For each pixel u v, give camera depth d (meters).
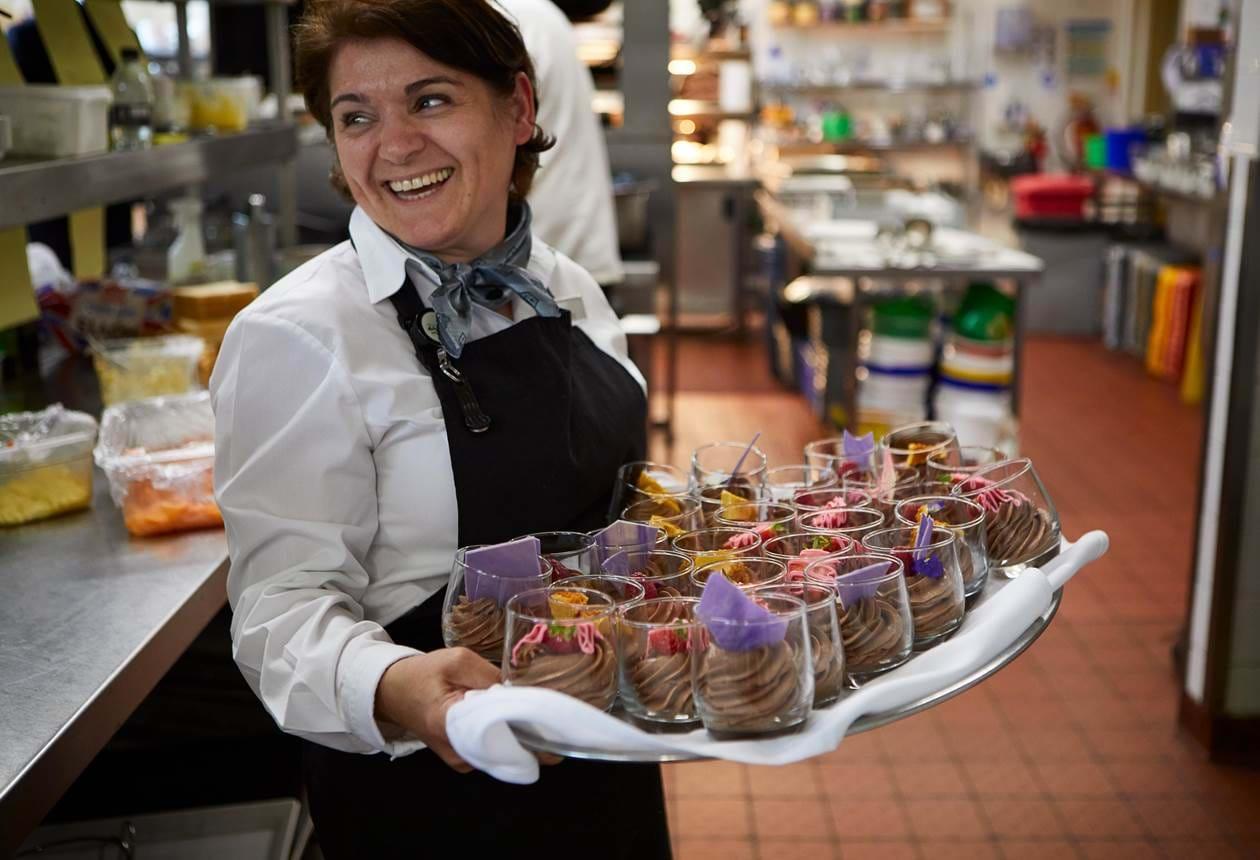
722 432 6.23
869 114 10.18
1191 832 2.89
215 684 2.36
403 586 1.50
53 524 2.05
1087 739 3.30
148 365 2.54
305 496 1.42
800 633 1.21
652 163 5.73
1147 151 8.02
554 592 1.35
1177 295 7.02
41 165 2.01
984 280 5.25
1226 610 3.11
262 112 3.73
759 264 8.95
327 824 1.58
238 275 3.35
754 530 1.56
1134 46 9.59
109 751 2.18
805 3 9.80
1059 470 5.53
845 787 3.11
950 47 9.98
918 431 1.86
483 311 1.55
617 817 1.62
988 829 2.91
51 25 2.64
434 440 1.48
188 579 1.80
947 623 1.41
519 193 1.70
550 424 1.54
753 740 1.19
